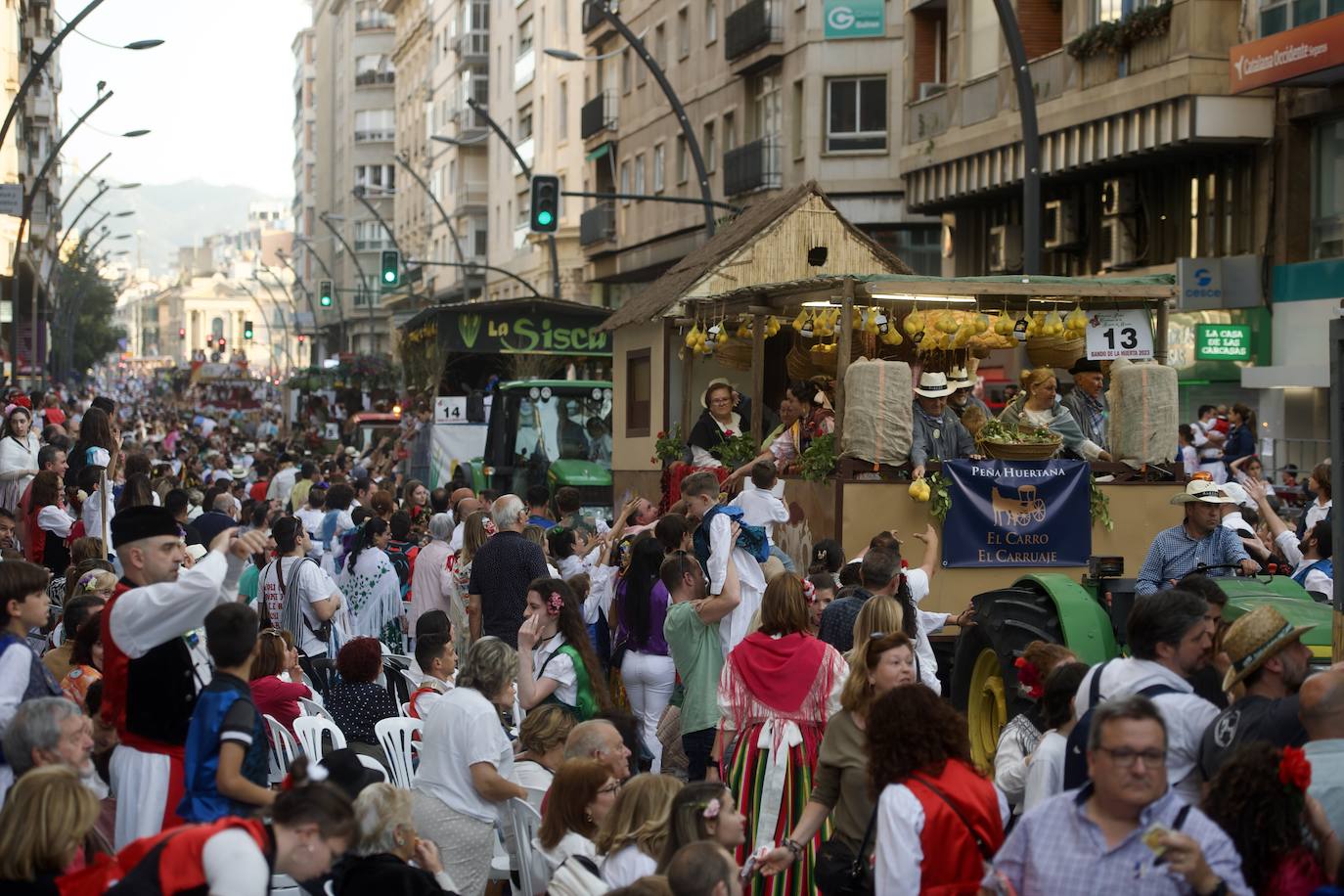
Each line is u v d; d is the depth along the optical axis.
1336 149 25.88
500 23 74.12
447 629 10.61
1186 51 26.44
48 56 27.75
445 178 86.12
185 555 7.56
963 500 12.13
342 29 131.62
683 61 48.41
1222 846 5.11
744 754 8.45
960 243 36.81
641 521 14.43
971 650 10.86
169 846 5.43
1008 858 5.29
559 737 8.69
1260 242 27.12
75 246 86.69
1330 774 5.72
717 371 17.52
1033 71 31.09
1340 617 7.57
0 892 5.59
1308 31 24.03
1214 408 23.56
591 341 29.03
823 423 13.62
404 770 9.73
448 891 6.67
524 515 12.88
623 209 54.19
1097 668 6.49
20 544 16.11
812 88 40.22
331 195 141.38
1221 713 6.22
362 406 58.12
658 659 11.25
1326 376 25.11
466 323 28.53
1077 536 12.30
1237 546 10.17
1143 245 30.36
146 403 122.00
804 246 17.47
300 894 7.94
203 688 6.94
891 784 6.12
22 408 17.56
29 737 6.51
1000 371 33.44
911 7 36.53
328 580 13.87
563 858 7.32
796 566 12.93
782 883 8.19
